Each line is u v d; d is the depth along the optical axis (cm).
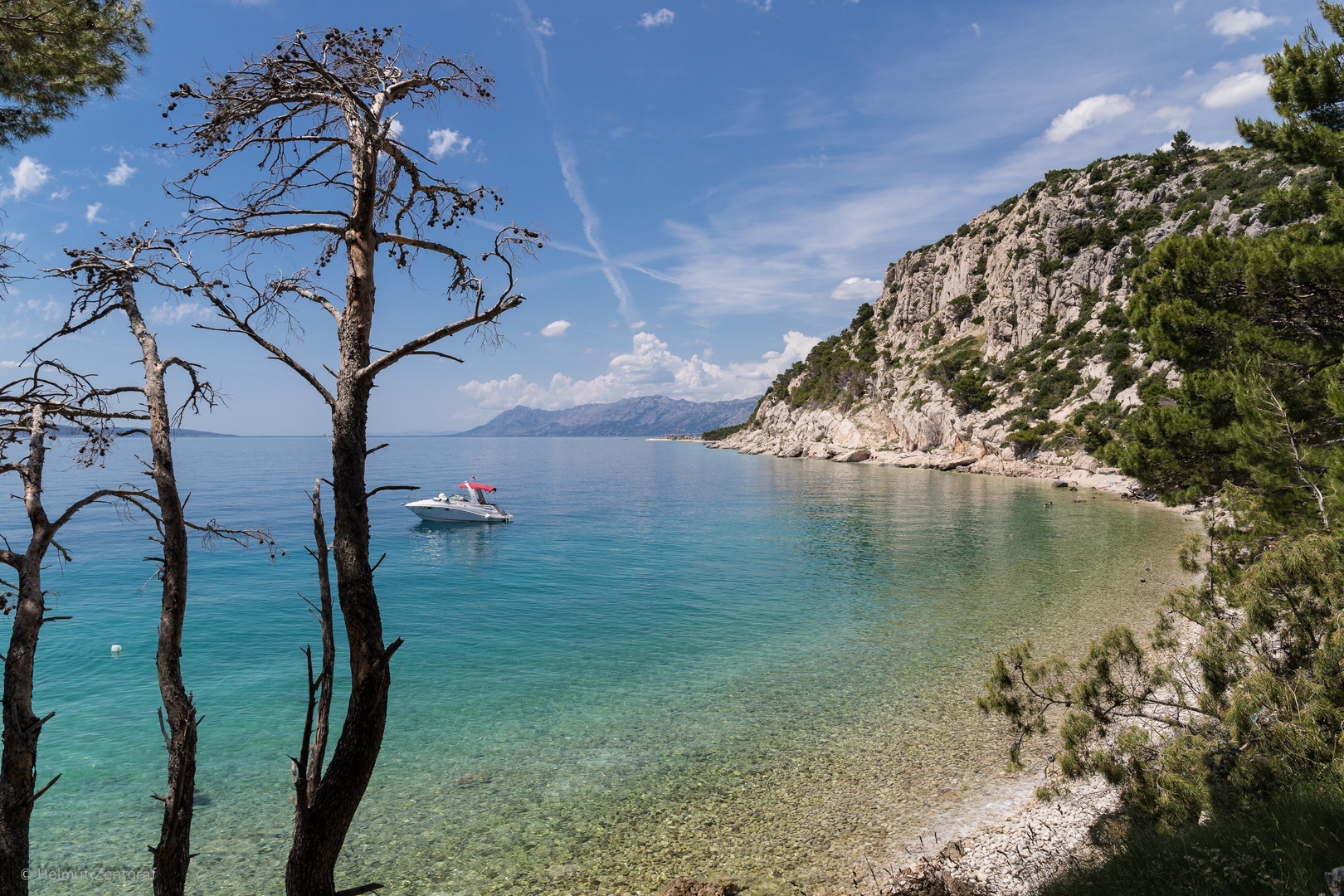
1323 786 670
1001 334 13338
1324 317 1300
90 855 1037
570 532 4788
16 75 703
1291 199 1418
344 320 509
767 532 4691
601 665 1952
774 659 1991
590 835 1091
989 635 2178
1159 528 4469
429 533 4816
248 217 504
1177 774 827
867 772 1288
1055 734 1421
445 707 1634
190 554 3744
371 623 457
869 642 2134
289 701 1684
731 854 1038
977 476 9488
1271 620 859
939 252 18112
